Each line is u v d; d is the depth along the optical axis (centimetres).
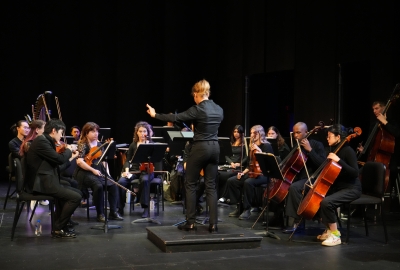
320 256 400
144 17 975
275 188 490
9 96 941
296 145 495
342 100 682
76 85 974
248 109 864
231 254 403
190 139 479
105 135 714
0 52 933
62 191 450
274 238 460
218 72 922
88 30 965
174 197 684
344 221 540
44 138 448
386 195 603
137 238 457
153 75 987
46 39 955
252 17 834
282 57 776
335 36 680
